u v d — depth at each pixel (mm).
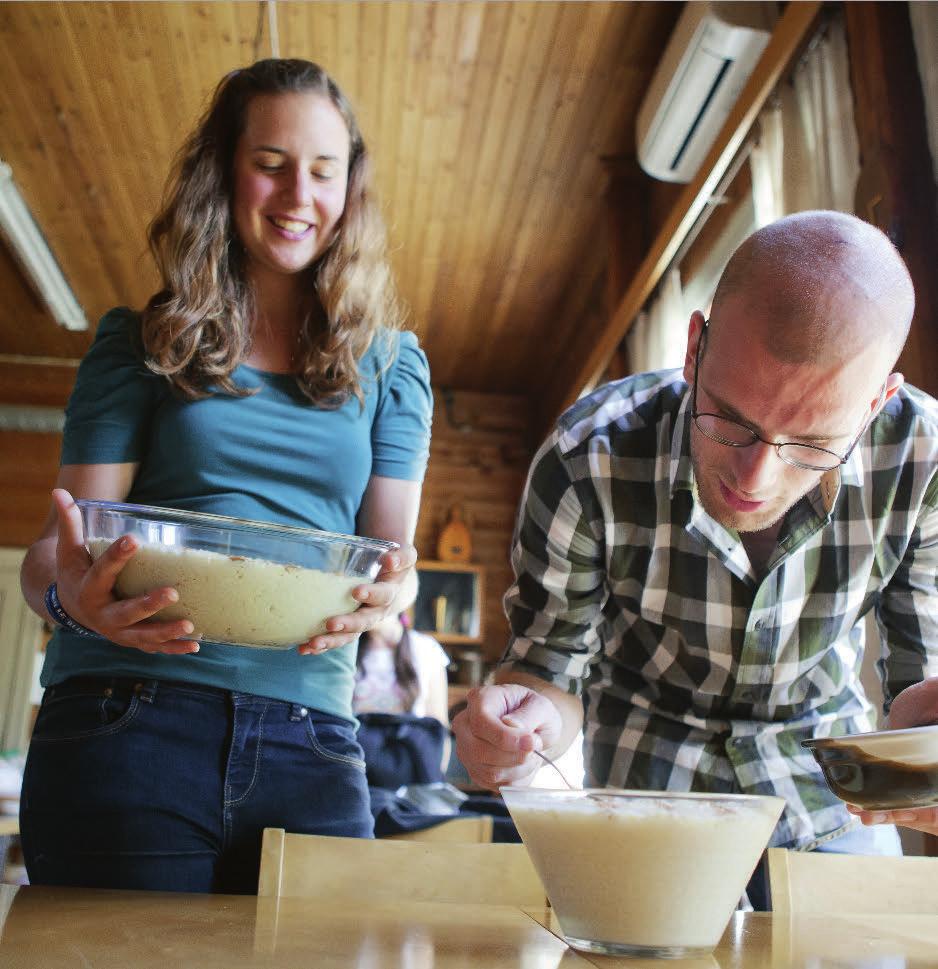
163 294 1401
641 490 1431
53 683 1280
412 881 1182
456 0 4180
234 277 1453
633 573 1483
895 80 2619
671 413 1439
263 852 1145
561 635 1502
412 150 5086
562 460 1460
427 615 7246
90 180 5277
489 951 791
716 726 1527
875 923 1022
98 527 1027
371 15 4266
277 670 1306
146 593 1006
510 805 848
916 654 1477
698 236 4305
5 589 7016
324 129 1449
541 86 4648
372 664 3732
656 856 772
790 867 1224
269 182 1431
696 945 795
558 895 810
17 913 859
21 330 6906
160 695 1251
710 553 1415
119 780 1214
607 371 5680
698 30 3662
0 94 4734
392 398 1505
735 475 1116
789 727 1532
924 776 817
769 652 1456
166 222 1505
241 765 1266
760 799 794
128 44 4445
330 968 698
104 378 1366
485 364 7418
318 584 1030
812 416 1058
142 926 823
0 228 5340
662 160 4258
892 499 1405
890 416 1401
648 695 1570
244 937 796
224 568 991
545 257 5965
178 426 1354
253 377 1407
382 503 1475
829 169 2980
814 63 3109
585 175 5270
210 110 1513
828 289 1056
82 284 6223
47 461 7273
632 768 1535
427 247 5895
